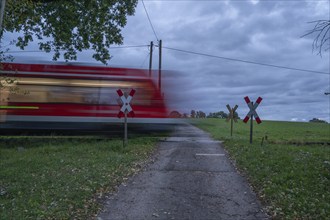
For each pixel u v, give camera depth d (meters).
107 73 19.95
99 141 19.20
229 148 17.61
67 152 15.58
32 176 11.03
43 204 8.30
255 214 8.23
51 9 21.08
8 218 7.28
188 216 8.12
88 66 19.88
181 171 12.59
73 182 10.18
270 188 9.78
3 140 19.23
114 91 19.88
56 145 17.64
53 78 19.50
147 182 11.00
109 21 22.88
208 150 17.28
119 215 8.12
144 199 9.33
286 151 16.08
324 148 17.98
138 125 19.81
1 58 13.98
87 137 20.11
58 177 10.80
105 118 19.69
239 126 40.78
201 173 12.30
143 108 19.91
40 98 19.31
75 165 12.64
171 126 20.16
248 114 19.59
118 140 19.09
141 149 16.73
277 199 8.91
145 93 20.05
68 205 8.30
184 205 8.89
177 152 16.56
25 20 18.27
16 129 19.12
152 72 20.39
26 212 7.70
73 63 19.80
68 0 20.72
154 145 18.30
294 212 7.97
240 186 10.64
